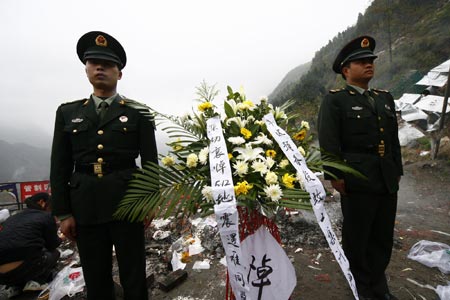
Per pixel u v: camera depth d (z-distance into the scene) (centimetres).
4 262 249
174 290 243
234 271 113
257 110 156
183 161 143
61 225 176
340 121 209
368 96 212
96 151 174
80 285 253
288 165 138
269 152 136
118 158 176
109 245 184
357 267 216
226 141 144
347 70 216
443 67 941
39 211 283
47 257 275
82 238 176
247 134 137
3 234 255
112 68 185
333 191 491
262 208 149
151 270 279
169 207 128
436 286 228
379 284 209
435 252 268
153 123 190
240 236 147
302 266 268
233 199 113
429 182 529
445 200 440
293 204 122
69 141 182
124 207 141
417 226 355
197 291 239
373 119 202
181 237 349
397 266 260
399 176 212
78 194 172
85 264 178
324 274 253
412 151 718
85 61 186
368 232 203
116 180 173
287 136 138
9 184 634
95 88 185
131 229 179
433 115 796
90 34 185
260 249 148
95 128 176
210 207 131
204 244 320
